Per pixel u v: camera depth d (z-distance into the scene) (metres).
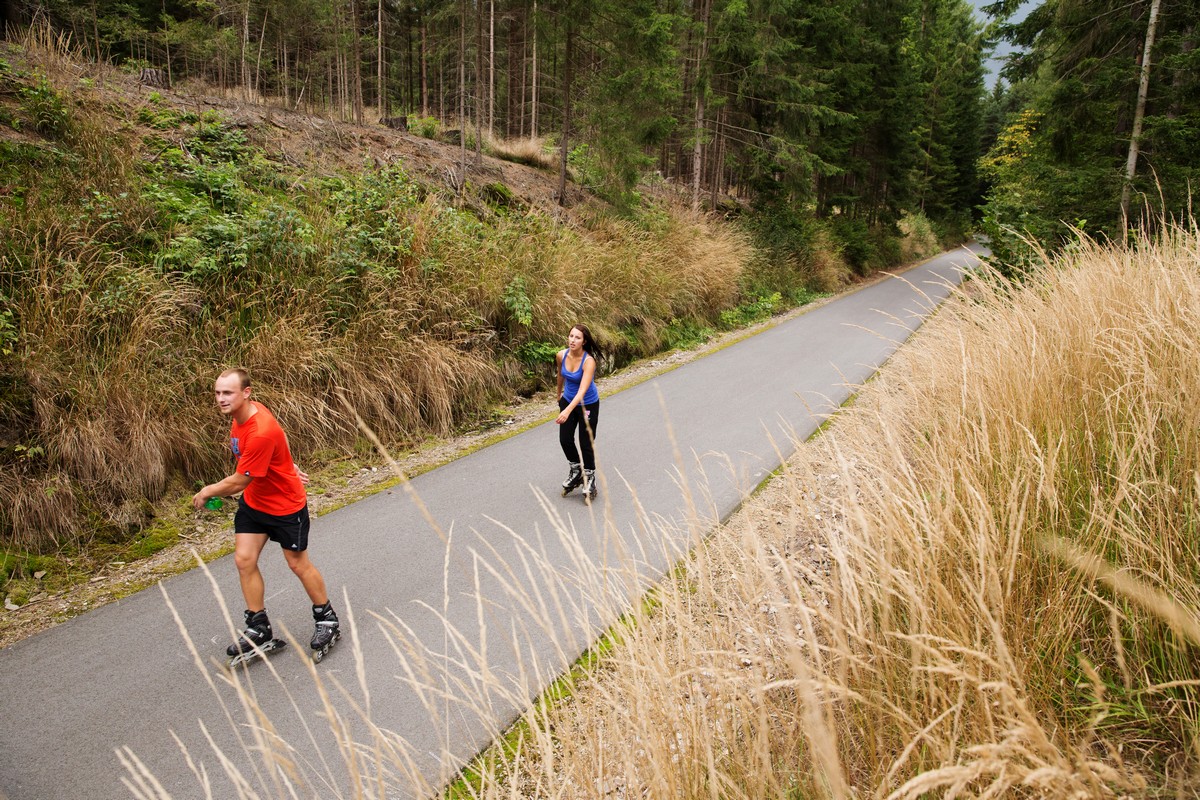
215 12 17.05
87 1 15.41
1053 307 3.94
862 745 1.76
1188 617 1.49
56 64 8.77
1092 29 11.83
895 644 1.86
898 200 27.62
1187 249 4.20
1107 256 4.71
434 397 7.36
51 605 4.10
